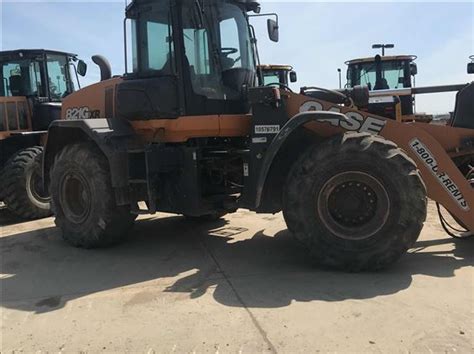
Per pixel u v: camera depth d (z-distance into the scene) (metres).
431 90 5.64
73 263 5.10
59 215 5.80
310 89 5.27
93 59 6.52
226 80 5.47
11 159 7.51
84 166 5.48
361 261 4.38
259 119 4.84
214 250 5.40
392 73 12.94
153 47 5.40
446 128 5.05
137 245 5.71
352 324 3.39
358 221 4.45
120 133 5.45
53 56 8.70
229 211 5.46
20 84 8.40
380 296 3.84
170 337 3.32
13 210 7.48
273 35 5.88
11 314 3.81
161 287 4.30
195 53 5.27
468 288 3.95
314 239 4.47
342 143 4.41
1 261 5.23
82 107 6.35
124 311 3.79
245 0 5.73
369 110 8.82
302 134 4.84
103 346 3.24
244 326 3.43
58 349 3.22
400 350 3.03
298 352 3.06
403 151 4.54
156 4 5.32
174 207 5.32
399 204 4.30
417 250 5.03
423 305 3.65
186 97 5.25
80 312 3.80
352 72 13.23
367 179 4.36
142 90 5.44
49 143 6.13
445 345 3.06
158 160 5.16
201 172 5.28
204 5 5.30
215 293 4.08
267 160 4.55
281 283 4.24
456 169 4.67
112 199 5.39
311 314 3.57
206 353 3.09
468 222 4.68
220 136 5.32
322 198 4.46
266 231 6.18
